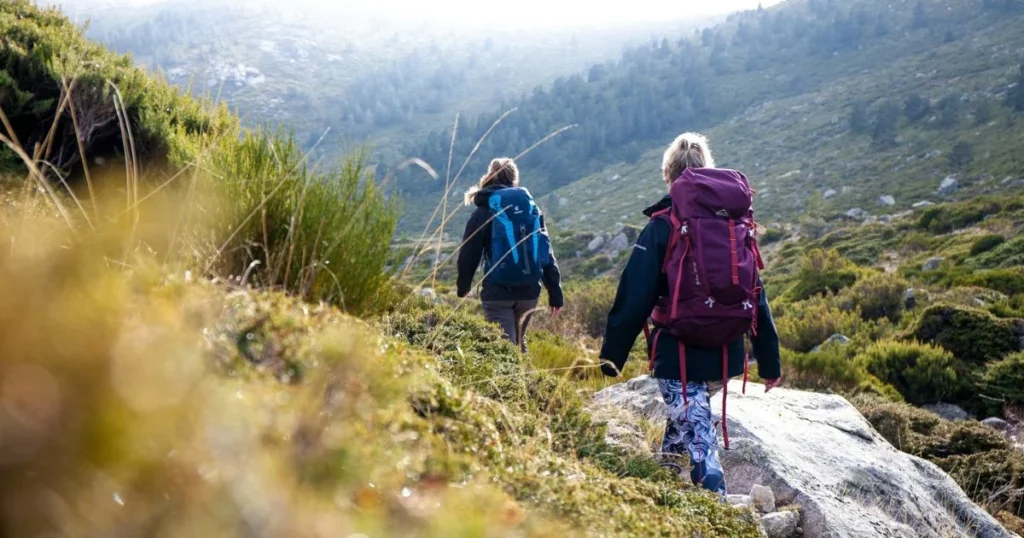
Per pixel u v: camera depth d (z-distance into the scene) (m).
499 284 5.79
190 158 4.59
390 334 3.25
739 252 3.40
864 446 5.21
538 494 1.82
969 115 97.31
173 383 0.57
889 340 14.59
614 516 2.02
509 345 4.21
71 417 0.50
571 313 16.80
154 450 0.52
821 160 102.38
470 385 3.03
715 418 4.66
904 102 107.00
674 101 145.62
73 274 0.72
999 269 21.41
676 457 3.77
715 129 133.75
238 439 0.60
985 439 7.52
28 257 0.72
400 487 1.20
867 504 4.33
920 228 37.31
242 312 1.65
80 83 5.12
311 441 1.03
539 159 143.25
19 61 5.14
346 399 1.33
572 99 156.12
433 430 1.81
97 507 0.48
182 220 2.69
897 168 90.38
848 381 10.59
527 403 3.16
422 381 2.02
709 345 3.49
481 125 147.50
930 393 12.02
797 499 3.98
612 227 105.62
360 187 3.35
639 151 136.38
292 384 1.42
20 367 0.51
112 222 2.13
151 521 0.50
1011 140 85.12
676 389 3.64
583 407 3.81
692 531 2.45
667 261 3.50
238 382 1.17
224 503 0.54
